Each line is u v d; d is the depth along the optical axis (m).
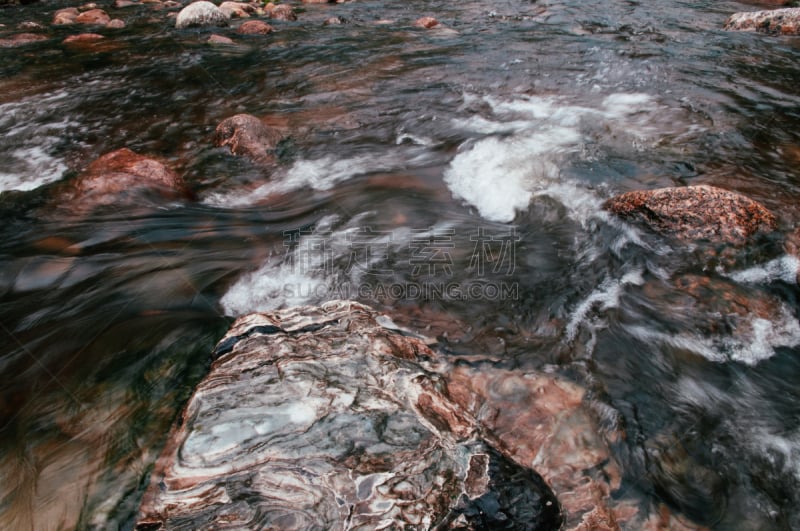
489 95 8.10
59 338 3.70
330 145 6.75
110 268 4.48
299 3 16.45
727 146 6.12
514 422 2.94
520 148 6.34
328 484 2.25
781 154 5.90
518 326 3.79
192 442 2.46
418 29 12.34
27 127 7.45
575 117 7.12
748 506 2.65
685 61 9.02
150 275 4.38
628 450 2.86
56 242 4.83
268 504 2.17
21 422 3.01
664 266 4.30
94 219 5.17
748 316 3.82
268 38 12.07
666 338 3.67
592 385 3.28
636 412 3.12
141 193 5.44
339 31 12.52
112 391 3.22
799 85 7.80
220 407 2.64
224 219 5.24
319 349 3.09
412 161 6.30
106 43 11.99
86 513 2.46
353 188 5.75
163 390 3.23
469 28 12.19
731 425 3.07
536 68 9.11
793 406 3.21
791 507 2.66
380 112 7.68
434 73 9.17
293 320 3.43
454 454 2.46
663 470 2.77
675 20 11.74
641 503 2.58
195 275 4.38
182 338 3.69
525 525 2.23
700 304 3.94
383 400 2.72
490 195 5.44
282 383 2.78
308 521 2.10
